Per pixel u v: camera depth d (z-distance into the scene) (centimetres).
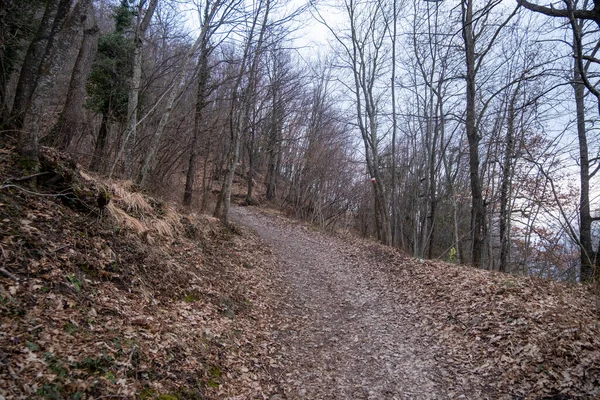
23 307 393
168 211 964
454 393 520
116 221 694
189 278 732
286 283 1034
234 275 922
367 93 2147
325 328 756
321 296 965
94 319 447
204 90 1434
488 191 2150
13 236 468
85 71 1122
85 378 353
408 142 2802
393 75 2012
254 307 788
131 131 985
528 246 1805
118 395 358
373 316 827
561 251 1620
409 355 638
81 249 556
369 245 1656
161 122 1055
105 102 1298
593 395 456
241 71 1362
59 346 371
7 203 510
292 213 2742
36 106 591
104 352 396
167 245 818
